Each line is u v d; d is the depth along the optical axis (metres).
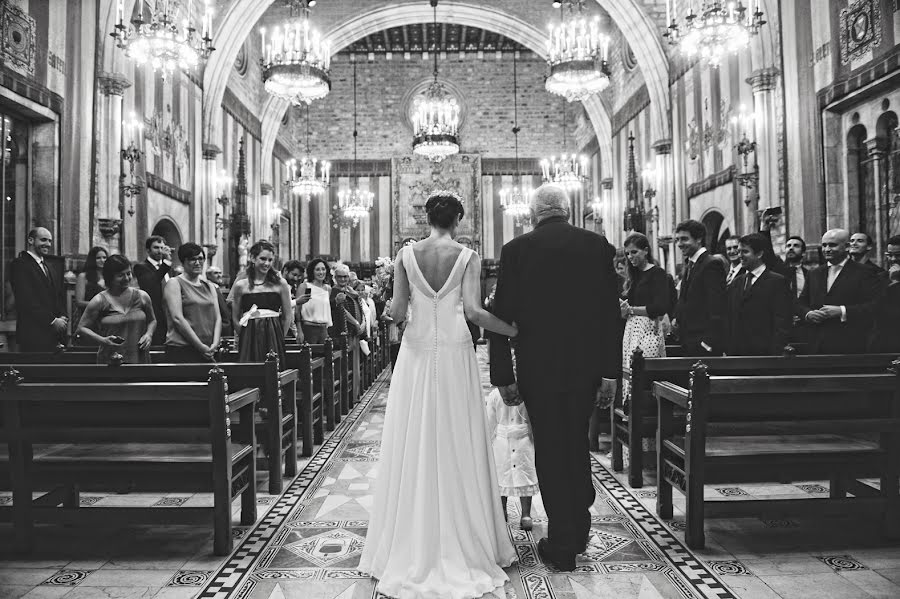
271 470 4.91
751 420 4.07
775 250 10.09
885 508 3.81
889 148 8.11
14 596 3.15
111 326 5.61
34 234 6.72
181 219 14.42
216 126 16.19
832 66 8.67
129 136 11.45
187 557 3.65
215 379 3.65
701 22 8.38
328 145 26.17
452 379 3.30
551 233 3.50
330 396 7.29
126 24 10.96
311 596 3.13
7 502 4.68
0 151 8.59
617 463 5.54
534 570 3.44
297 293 8.18
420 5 21.20
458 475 3.25
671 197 15.86
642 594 3.14
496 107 26.30
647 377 5.02
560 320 3.38
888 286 5.47
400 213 25.88
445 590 3.01
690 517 3.75
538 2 21.28
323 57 12.29
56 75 9.05
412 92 26.19
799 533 4.00
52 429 3.71
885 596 3.10
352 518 4.33
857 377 3.70
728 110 12.55
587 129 24.33
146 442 4.26
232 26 15.77
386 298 11.20
